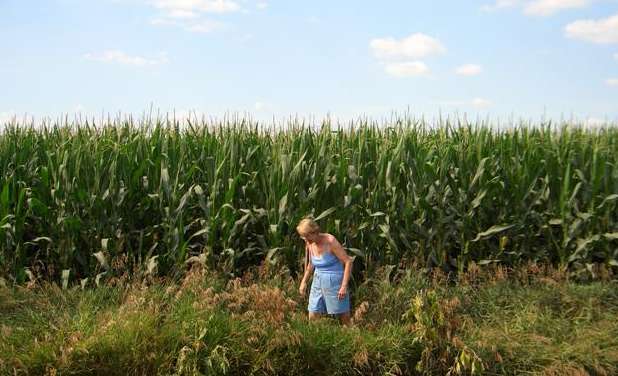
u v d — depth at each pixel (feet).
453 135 36.55
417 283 28.86
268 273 29.50
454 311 25.67
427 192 33.14
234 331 21.86
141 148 34.17
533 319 26.13
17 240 31.50
